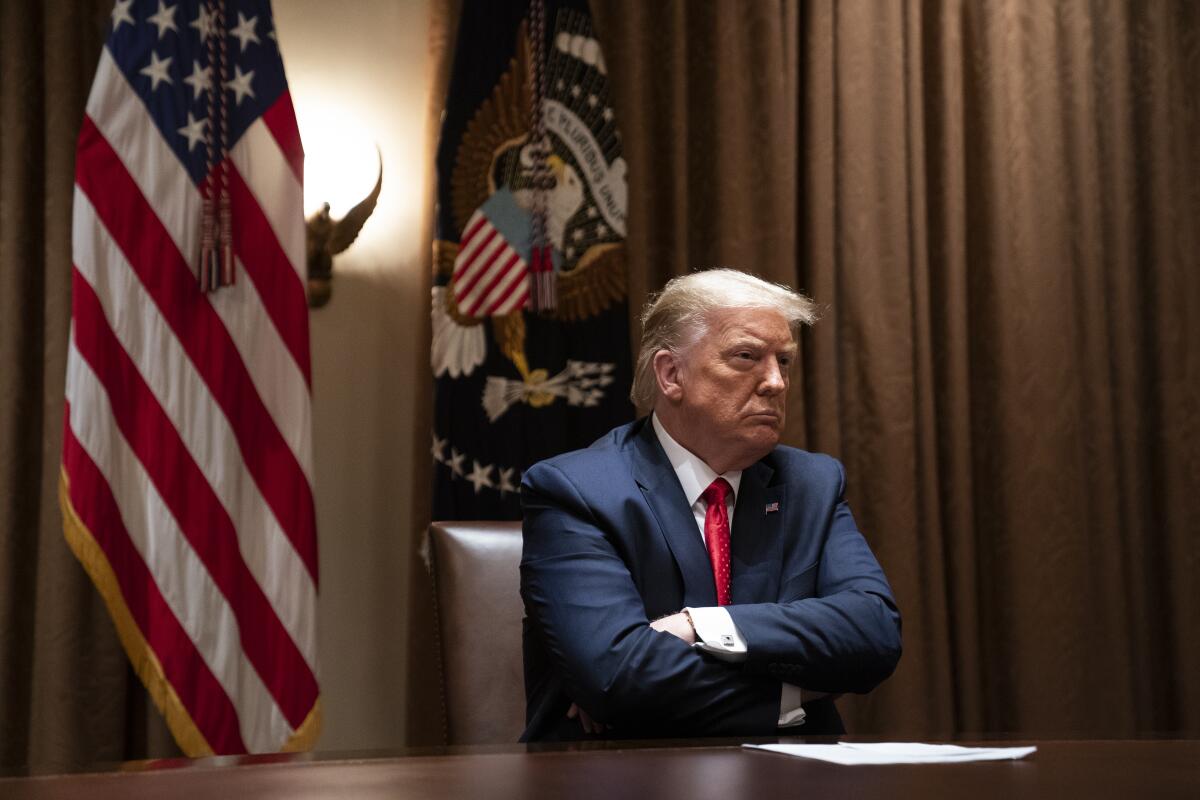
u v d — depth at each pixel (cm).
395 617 310
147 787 75
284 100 280
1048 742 106
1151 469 333
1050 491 321
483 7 298
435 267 288
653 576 166
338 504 309
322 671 304
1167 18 341
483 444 286
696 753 95
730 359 171
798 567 172
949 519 320
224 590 261
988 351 327
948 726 308
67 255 281
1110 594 321
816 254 318
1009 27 333
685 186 316
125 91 267
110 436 258
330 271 310
